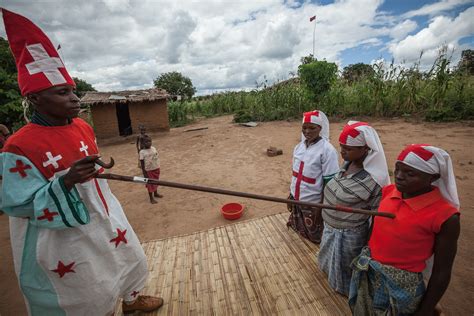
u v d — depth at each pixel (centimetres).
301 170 292
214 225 443
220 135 1202
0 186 152
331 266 234
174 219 478
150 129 1423
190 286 263
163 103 1421
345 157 208
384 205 177
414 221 155
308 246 306
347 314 217
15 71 1129
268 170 682
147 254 320
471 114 954
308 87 1314
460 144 689
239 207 479
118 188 652
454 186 151
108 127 1329
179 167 785
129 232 204
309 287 248
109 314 196
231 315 227
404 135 826
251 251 308
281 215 381
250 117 1500
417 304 167
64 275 166
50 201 144
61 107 158
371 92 1209
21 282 166
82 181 145
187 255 312
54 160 157
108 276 185
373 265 171
